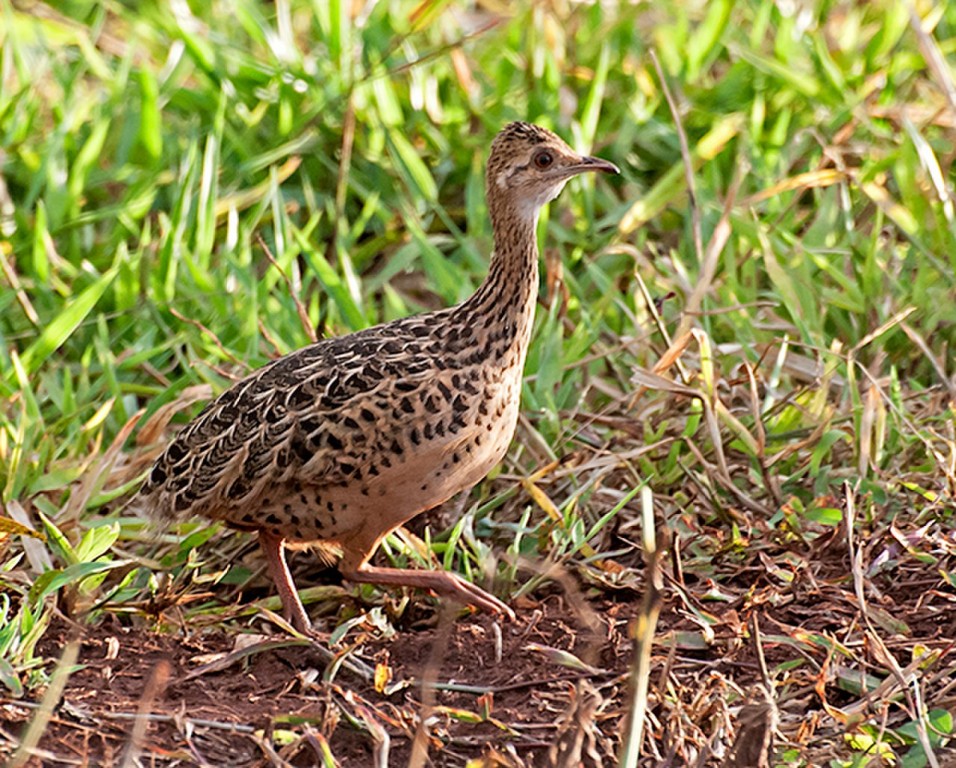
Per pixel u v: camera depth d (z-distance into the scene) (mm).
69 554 9461
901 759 8016
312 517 9391
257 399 9406
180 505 9586
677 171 13109
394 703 8586
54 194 13500
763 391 11422
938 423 10977
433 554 9992
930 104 14562
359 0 15992
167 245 12633
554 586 9891
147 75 13969
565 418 11156
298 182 14328
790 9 15375
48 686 8445
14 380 11633
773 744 7824
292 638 9062
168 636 9289
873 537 9766
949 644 8828
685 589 9297
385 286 12469
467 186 13977
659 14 16078
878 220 12328
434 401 9125
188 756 7859
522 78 15141
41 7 16422
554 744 7656
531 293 9562
